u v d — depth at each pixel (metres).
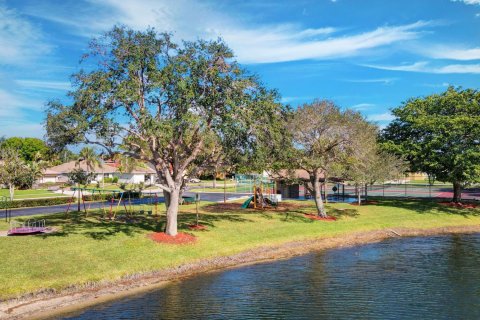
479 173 45.34
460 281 24.80
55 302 21.00
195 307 20.55
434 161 49.94
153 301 21.44
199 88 28.61
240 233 34.91
